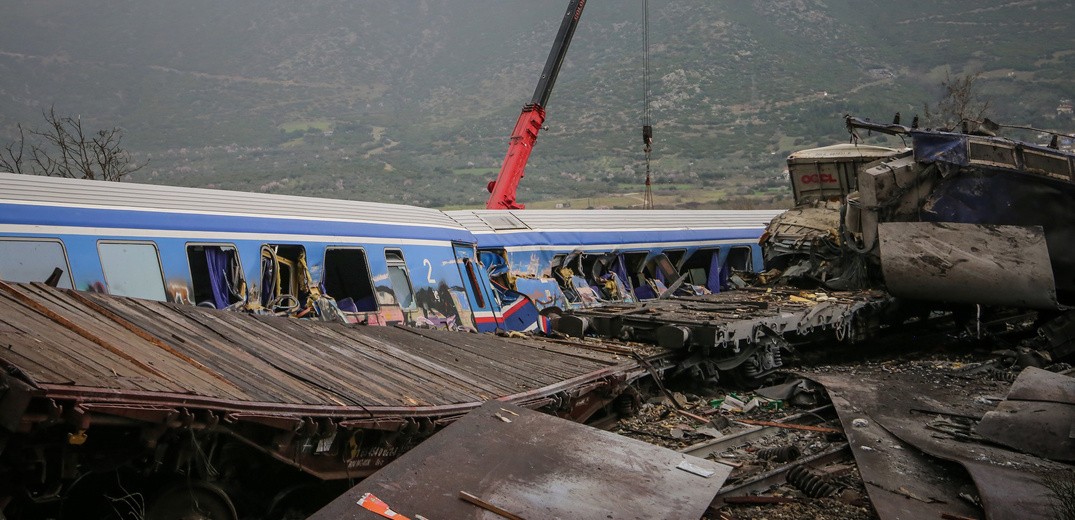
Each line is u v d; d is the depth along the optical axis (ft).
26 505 19.62
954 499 25.50
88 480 21.02
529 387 29.91
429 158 599.57
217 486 21.04
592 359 37.47
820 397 40.86
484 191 400.26
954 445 29.68
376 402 23.24
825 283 57.11
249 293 38.27
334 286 44.91
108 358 19.03
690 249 69.82
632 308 48.88
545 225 59.52
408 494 19.22
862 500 26.58
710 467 21.40
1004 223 50.49
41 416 15.70
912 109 566.77
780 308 48.34
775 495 27.07
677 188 398.62
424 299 46.55
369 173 470.80
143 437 17.76
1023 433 29.55
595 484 20.08
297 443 21.25
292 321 31.48
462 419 22.40
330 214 43.80
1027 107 473.26
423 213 50.37
